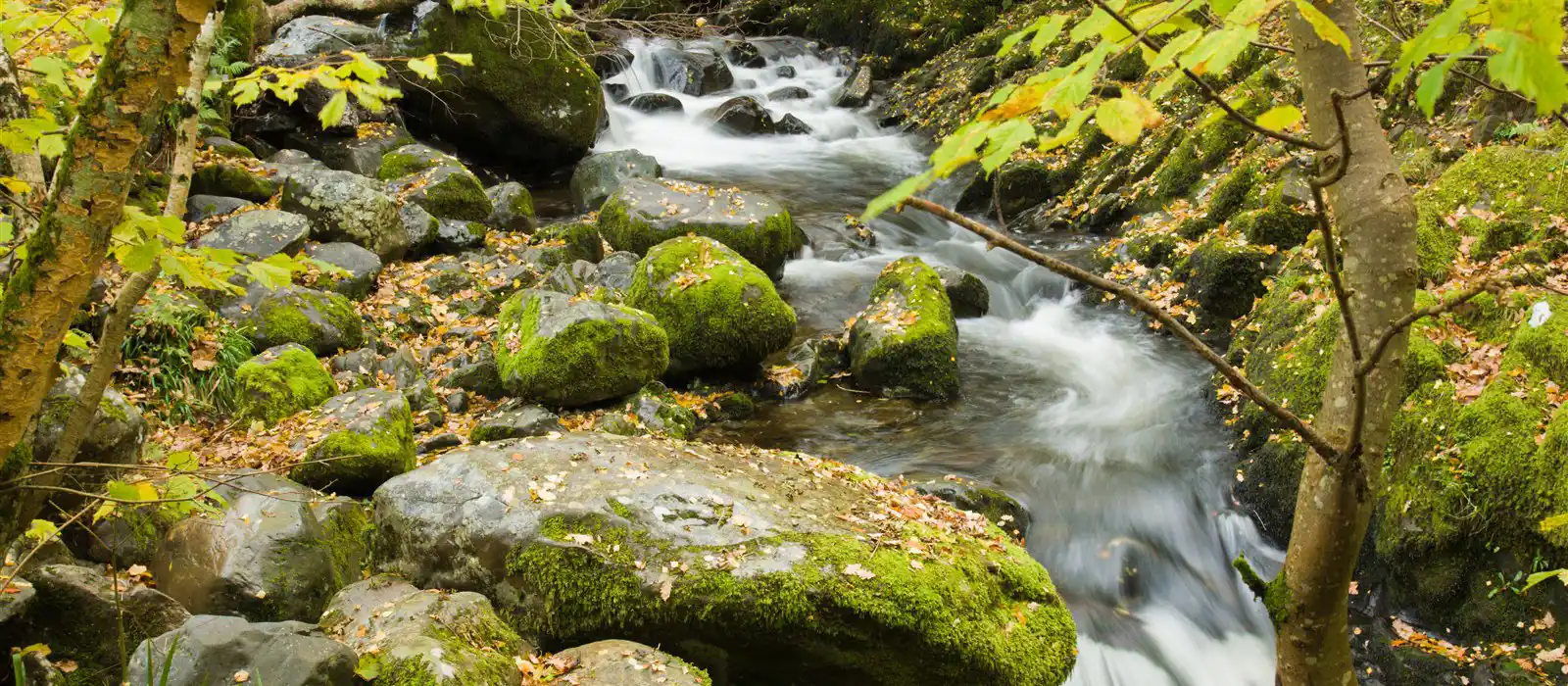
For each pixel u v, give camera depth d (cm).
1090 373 794
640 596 375
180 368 619
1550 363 532
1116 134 132
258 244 750
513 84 1152
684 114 1489
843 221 1098
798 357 786
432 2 1122
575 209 1101
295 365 621
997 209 179
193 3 163
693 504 408
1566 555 452
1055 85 133
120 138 165
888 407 738
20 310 166
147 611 333
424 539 406
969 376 790
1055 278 959
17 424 171
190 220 804
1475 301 611
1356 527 245
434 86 1127
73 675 310
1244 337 762
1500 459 488
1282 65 1078
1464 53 120
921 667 378
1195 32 140
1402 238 233
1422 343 581
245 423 584
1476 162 746
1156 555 579
